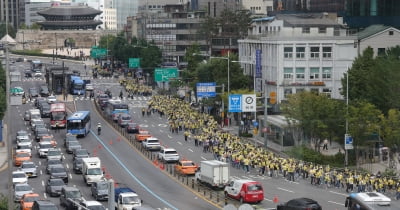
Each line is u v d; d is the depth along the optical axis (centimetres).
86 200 14938
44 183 17712
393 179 17300
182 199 15800
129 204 14250
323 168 18762
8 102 12825
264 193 16462
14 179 16988
